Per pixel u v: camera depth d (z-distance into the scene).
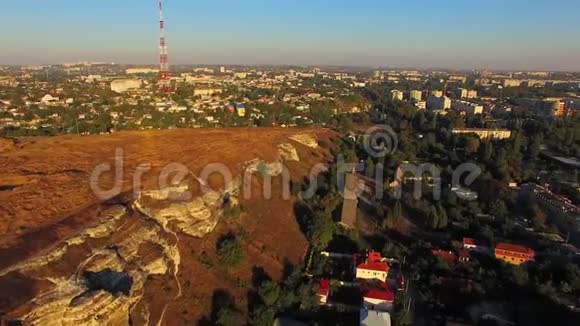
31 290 49.72
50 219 64.06
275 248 88.25
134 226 69.31
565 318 73.06
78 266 56.72
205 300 69.12
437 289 80.44
